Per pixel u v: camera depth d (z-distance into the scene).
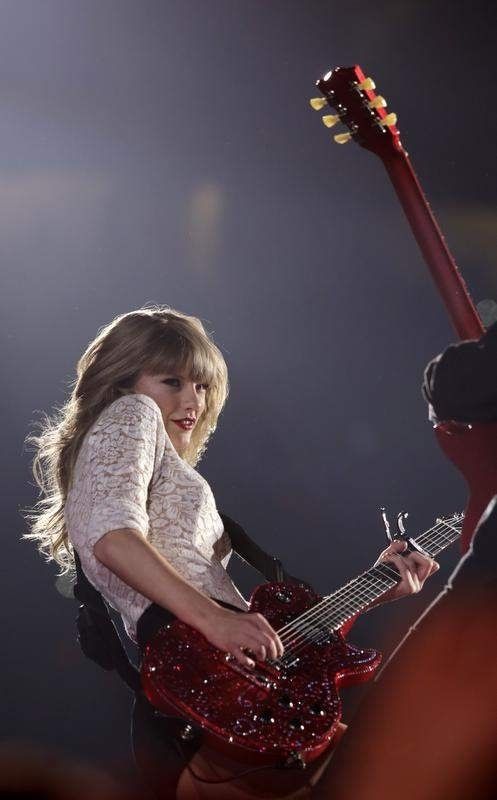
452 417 4.73
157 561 5.63
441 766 4.34
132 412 6.21
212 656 5.57
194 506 6.25
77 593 6.21
